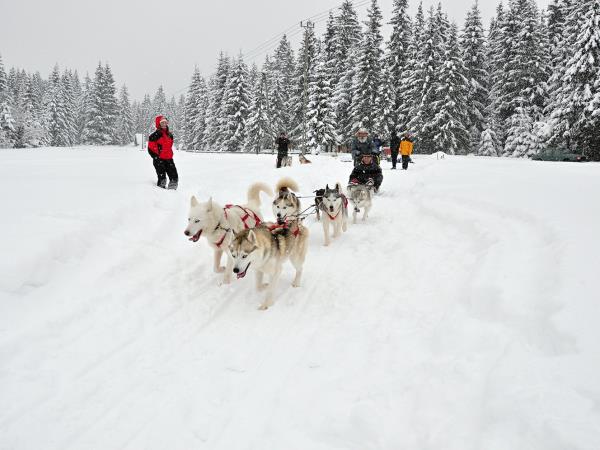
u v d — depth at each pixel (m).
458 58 30.98
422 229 7.71
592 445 1.94
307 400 3.09
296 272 5.38
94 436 2.78
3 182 9.52
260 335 4.13
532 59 32.25
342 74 38.84
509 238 5.55
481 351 3.23
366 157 9.99
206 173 14.07
